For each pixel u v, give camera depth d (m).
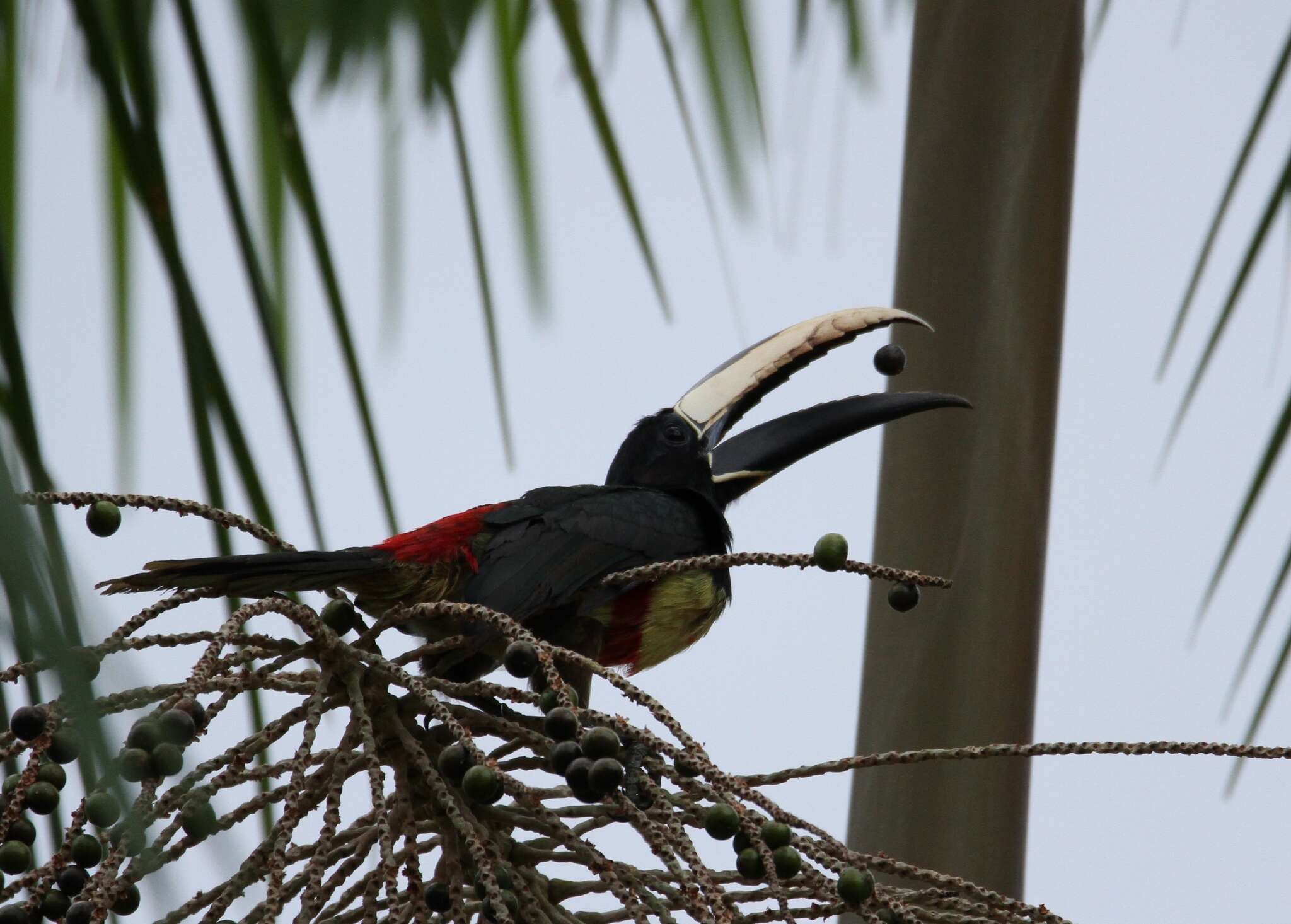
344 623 7.08
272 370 5.91
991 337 9.13
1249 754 6.39
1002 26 9.41
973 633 8.75
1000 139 9.31
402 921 6.37
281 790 6.39
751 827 5.79
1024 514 8.93
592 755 5.84
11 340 5.11
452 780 6.46
